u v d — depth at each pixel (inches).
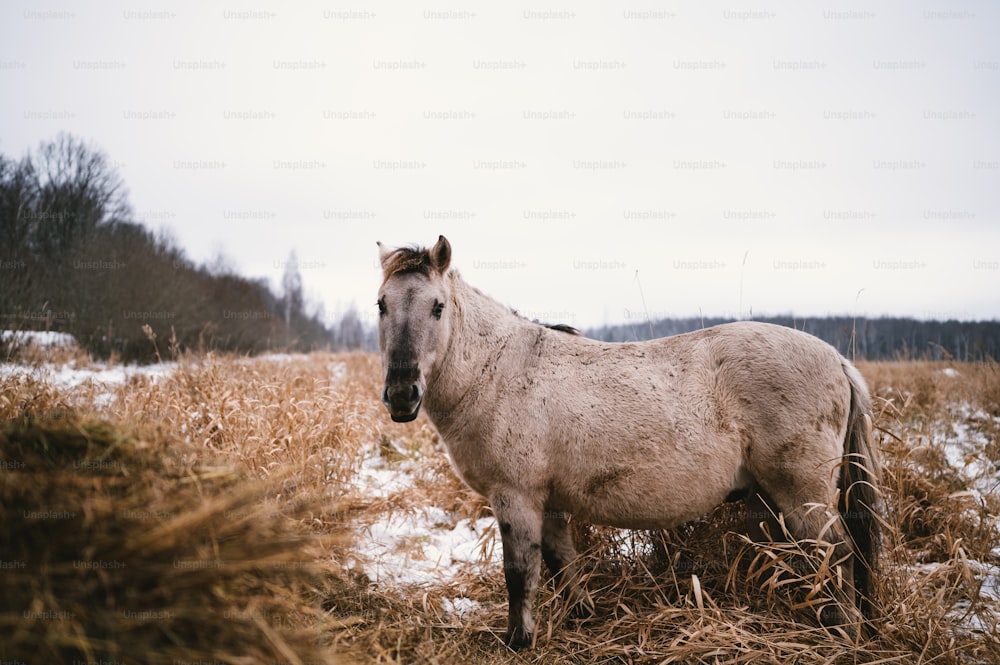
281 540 97.1
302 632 93.9
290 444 185.9
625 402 136.6
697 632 120.0
